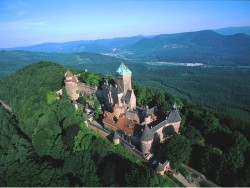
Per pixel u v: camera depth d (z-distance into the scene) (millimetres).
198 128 122375
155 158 95750
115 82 139250
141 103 145625
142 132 97625
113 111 120625
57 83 166625
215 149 101875
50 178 98500
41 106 139500
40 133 118062
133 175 81312
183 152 89562
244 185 80312
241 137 102438
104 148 98250
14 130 148375
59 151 111062
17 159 116375
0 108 183375
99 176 92625
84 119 121625
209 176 88875
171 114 112812
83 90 159250
